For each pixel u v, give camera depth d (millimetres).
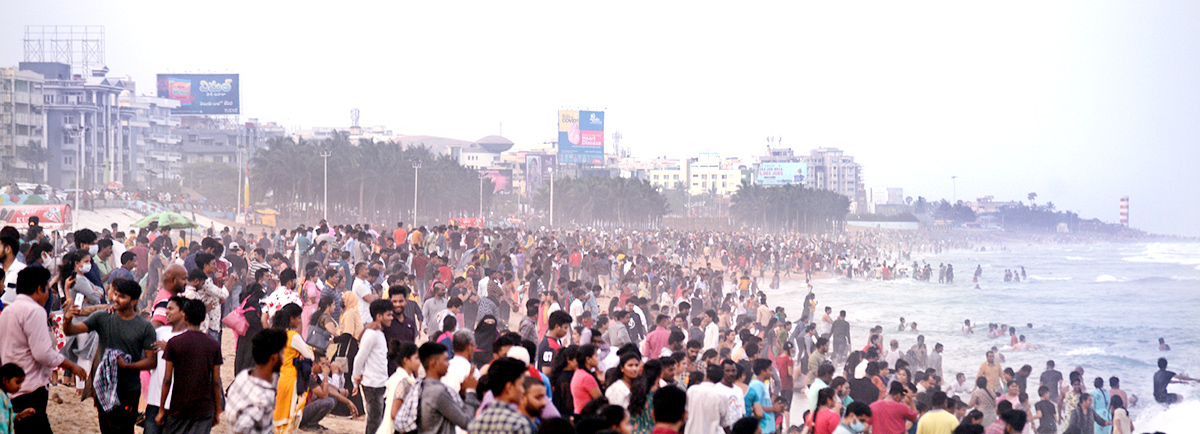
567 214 152000
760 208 181625
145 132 166625
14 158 116812
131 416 8078
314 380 11219
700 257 72188
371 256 20734
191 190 151375
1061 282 80312
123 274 10930
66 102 126750
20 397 7340
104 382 7887
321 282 14188
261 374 7270
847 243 126812
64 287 10211
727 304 26375
